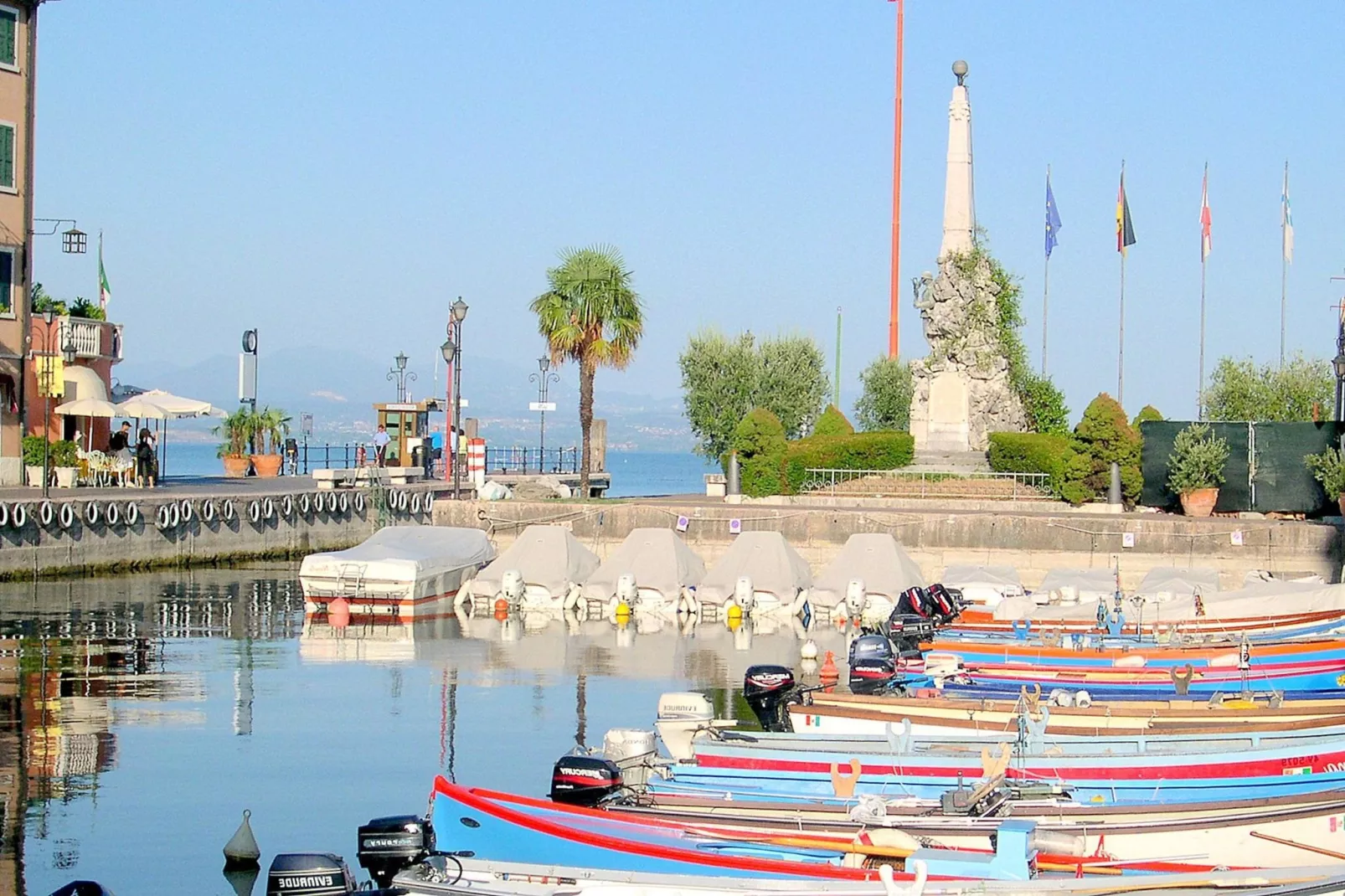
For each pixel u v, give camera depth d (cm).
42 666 3609
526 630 4647
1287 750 2169
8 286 5841
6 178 5809
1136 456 5962
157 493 5906
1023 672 3203
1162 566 5225
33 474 5778
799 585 5028
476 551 5300
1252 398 7994
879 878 1688
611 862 1798
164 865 2038
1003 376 7344
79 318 6238
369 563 4741
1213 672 3184
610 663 3912
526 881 1702
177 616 4553
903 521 5512
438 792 1886
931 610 4338
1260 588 4159
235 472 7962
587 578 5206
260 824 2244
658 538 5200
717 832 1909
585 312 6488
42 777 2512
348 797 2400
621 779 2141
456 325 6569
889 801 2020
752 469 6222
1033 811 1939
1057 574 4931
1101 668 3253
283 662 3788
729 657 4062
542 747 2783
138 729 2900
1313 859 1884
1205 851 1872
